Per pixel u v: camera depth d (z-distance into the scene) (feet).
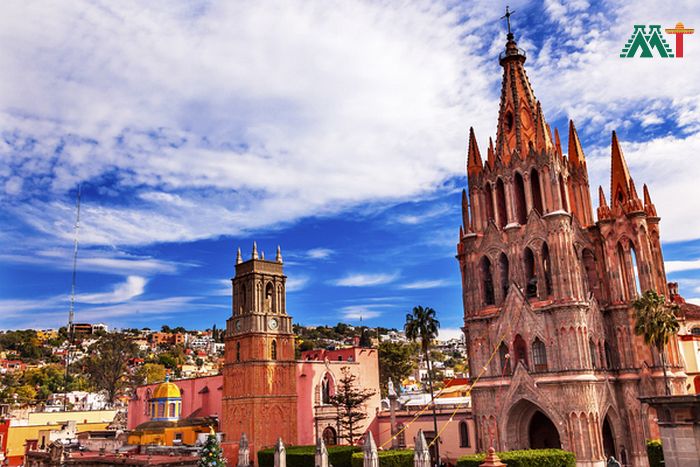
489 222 261.44
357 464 225.56
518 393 234.38
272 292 333.42
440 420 308.40
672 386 228.43
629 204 246.68
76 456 250.98
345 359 372.17
